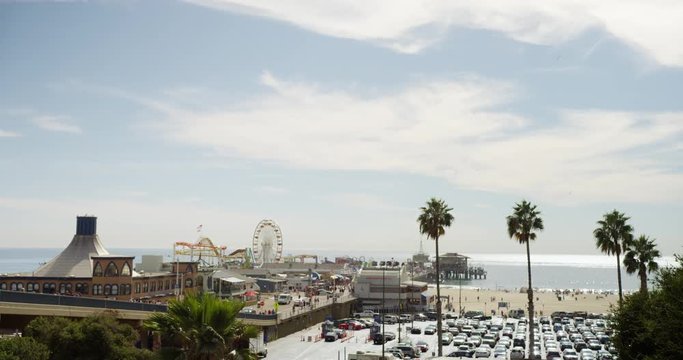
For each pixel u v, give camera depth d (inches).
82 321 2380.7
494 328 5807.1
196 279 6476.4
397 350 4030.5
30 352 1993.1
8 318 3048.7
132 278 5172.2
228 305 1291.8
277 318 5059.1
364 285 7869.1
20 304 2947.8
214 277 6830.7
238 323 1327.5
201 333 1245.1
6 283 5059.1
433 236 3873.0
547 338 5078.7
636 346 2239.2
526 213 3777.1
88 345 2294.5
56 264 5295.3
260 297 7529.5
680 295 1865.2
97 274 5039.4
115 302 3408.0
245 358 1314.0
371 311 7662.4
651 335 2006.6
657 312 1980.8
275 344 4758.9
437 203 3892.7
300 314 5723.4
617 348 2342.5
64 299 3154.5
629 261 3565.5
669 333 1851.6
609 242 3590.1
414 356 4138.8
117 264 5073.8
